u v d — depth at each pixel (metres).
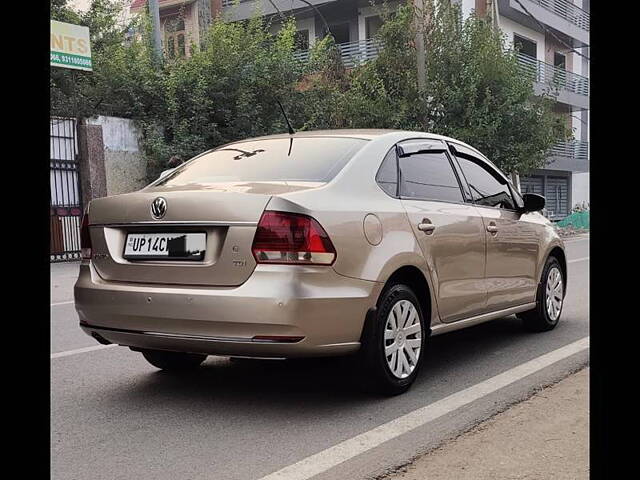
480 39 18.30
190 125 17.44
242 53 18.05
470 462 3.32
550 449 3.45
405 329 4.45
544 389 4.52
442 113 18.03
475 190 5.54
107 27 22.55
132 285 4.18
